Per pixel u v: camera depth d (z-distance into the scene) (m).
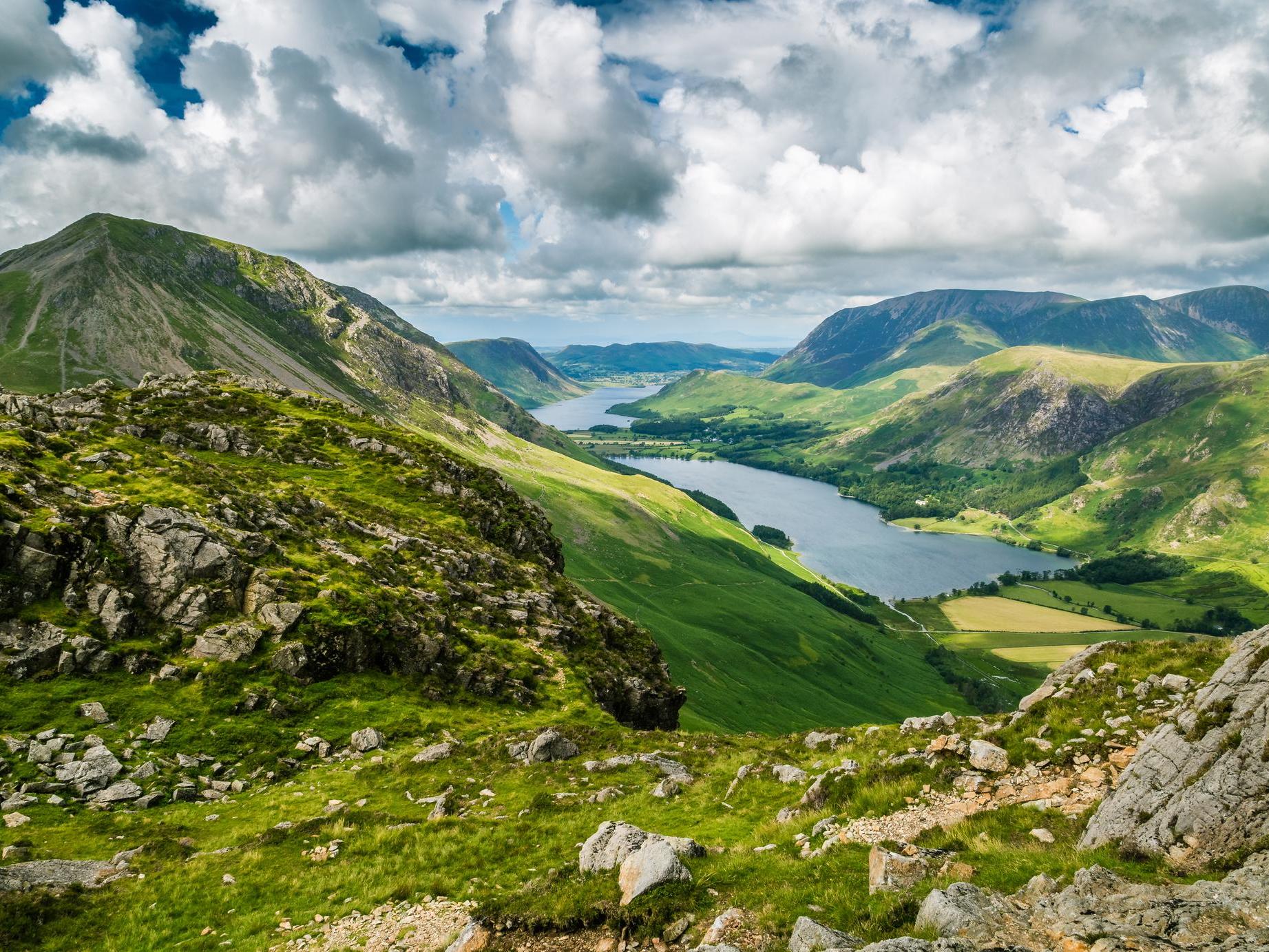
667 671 79.00
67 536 47.97
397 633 55.09
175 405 104.81
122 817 31.70
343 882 23.94
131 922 21.70
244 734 41.66
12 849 26.77
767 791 30.12
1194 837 15.74
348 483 93.56
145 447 72.56
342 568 60.56
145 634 47.00
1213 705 18.59
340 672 50.78
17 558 45.69
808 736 39.88
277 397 119.94
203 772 37.84
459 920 20.23
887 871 17.06
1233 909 12.57
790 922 15.89
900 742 29.42
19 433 62.88
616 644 77.06
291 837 28.95
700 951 15.01
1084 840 17.89
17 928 20.77
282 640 49.53
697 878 19.36
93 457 63.12
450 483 99.31
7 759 34.66
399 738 45.19
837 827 22.20
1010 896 15.13
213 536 53.53
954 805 21.98
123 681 43.12
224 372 125.50
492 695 55.12
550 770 37.97
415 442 110.88
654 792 32.88
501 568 80.38
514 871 24.00
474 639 60.69
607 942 17.14
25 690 40.00
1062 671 28.91
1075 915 13.49
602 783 35.25
